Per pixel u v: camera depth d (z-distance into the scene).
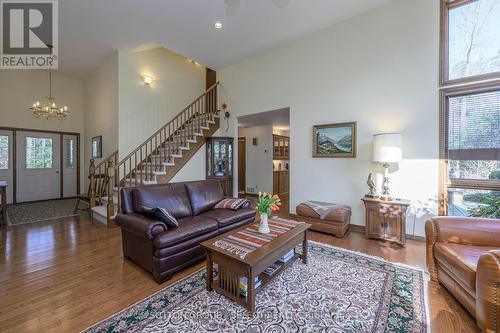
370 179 3.43
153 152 5.42
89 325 1.66
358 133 3.76
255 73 5.21
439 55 3.08
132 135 5.43
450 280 1.91
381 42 3.52
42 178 6.51
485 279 1.42
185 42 4.57
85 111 7.01
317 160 4.23
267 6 3.46
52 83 6.55
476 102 2.93
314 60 4.25
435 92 3.12
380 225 3.24
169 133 6.21
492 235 1.97
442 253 1.99
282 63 4.73
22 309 1.83
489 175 2.86
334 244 3.17
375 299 1.93
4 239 3.39
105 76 5.71
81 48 4.94
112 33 4.26
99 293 2.05
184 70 6.69
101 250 3.01
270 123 6.76
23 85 6.12
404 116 3.35
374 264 2.56
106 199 4.51
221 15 3.67
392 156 3.08
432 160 3.15
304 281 2.21
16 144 6.07
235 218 3.15
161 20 3.82
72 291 2.08
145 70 5.71
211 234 2.78
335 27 3.97
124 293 2.05
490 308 1.39
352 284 2.15
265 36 4.34
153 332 1.58
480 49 2.89
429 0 3.14
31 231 3.75
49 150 6.61
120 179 5.12
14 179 6.06
